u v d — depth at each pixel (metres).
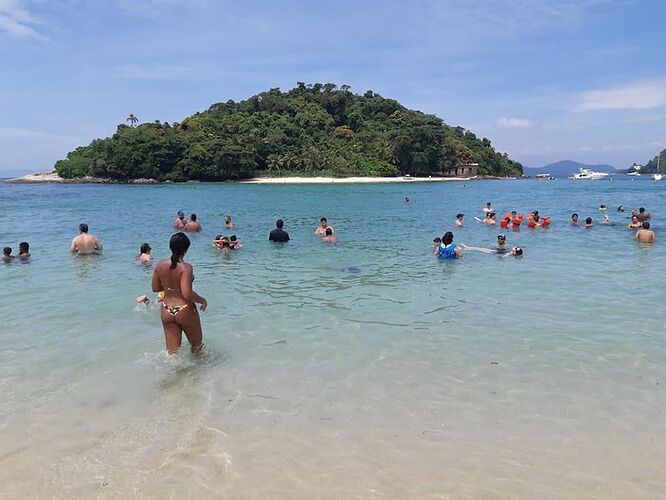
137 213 28.66
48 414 4.75
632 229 19.58
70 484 3.74
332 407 4.90
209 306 8.49
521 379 5.53
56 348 6.43
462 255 13.82
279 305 8.57
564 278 10.74
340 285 10.16
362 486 3.72
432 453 4.14
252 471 3.90
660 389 5.28
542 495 3.62
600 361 6.04
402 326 7.41
